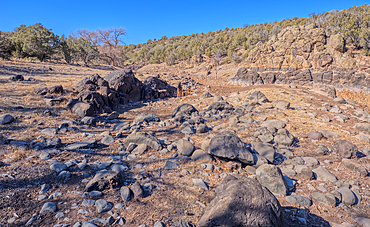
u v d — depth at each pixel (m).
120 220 3.07
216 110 12.26
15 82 14.68
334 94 17.28
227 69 45.62
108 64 61.97
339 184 4.70
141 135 6.25
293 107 12.87
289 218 3.52
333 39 26.02
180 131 8.37
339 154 6.50
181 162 5.31
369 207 4.04
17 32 43.50
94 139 6.50
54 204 3.29
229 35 66.12
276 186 4.29
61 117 8.92
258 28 65.19
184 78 30.52
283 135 7.47
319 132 8.12
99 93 12.35
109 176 4.00
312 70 25.92
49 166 4.48
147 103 16.41
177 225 2.98
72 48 44.28
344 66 24.22
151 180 4.39
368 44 24.77
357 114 11.47
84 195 3.64
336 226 3.38
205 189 4.18
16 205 3.20
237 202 2.69
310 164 5.77
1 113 7.98
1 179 3.77
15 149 5.07
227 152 5.28
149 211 3.37
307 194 4.38
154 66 67.69
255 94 14.76
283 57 28.61
